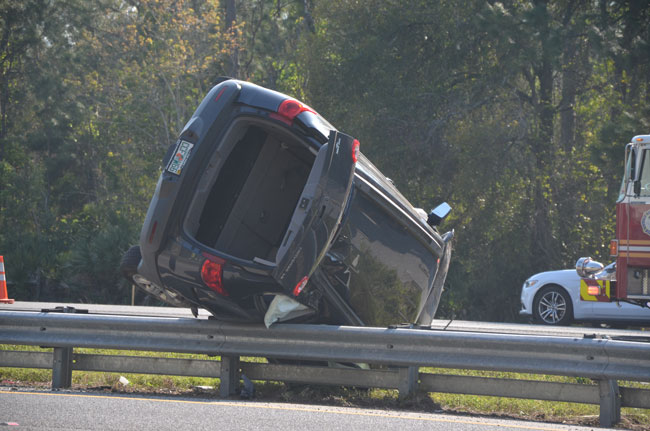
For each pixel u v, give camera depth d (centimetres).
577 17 7381
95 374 2297
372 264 2119
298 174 2202
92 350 2725
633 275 3098
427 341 1820
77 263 6981
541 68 7956
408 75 7856
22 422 1455
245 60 11556
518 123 7638
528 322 7319
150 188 10338
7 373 2288
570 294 4525
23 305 4512
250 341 1945
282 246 1742
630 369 1672
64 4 11581
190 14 9488
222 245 2092
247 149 2108
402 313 2286
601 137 6353
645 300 3089
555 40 6844
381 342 1856
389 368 2180
